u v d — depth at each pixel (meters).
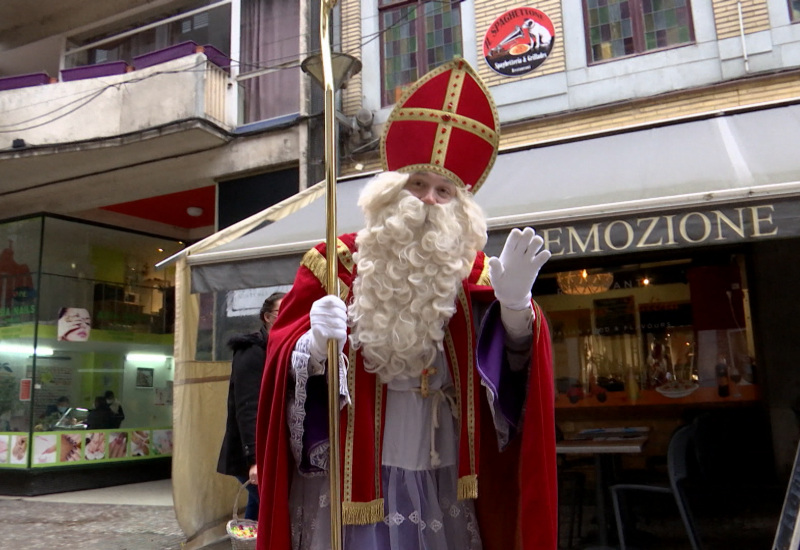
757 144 4.64
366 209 2.13
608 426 7.12
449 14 8.21
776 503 5.91
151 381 10.94
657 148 5.09
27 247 10.16
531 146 5.98
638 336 7.16
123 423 10.36
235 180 8.91
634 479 6.72
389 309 2.03
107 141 8.84
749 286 6.79
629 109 7.09
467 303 2.13
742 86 6.65
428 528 2.06
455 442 2.14
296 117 8.52
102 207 10.60
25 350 9.75
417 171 2.14
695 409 6.82
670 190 4.18
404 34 8.41
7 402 9.71
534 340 2.01
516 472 2.14
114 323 10.62
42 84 9.77
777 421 6.47
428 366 2.08
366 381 2.07
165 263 5.65
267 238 5.34
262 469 2.10
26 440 9.21
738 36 6.76
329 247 2.04
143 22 10.13
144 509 7.91
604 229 4.16
